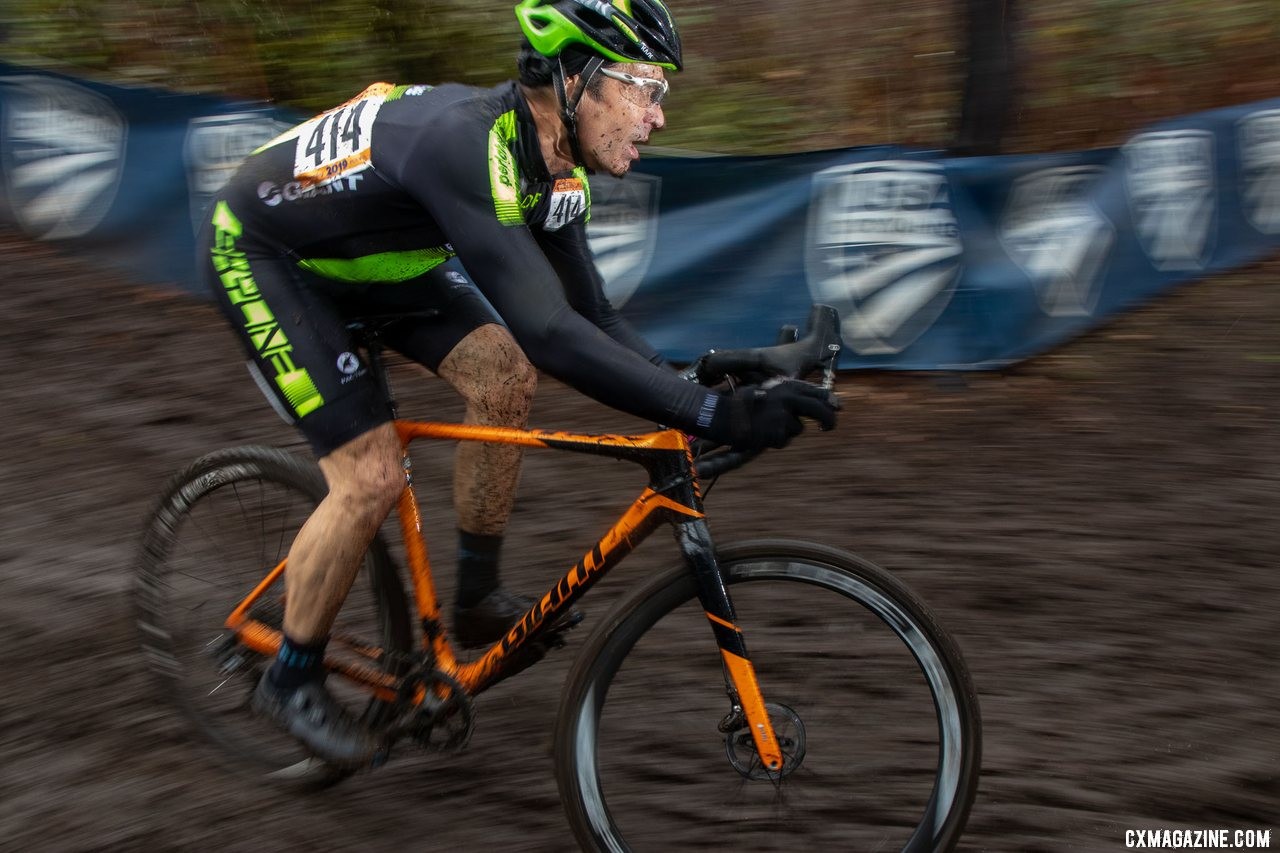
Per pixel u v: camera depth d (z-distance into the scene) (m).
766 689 2.19
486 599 2.26
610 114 1.87
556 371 1.77
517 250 1.79
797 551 1.93
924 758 2.11
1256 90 5.38
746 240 3.96
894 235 3.84
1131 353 3.97
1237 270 4.47
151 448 3.58
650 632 2.31
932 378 3.88
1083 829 2.06
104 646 2.68
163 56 5.08
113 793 2.24
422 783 2.27
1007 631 2.64
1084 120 5.31
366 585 2.27
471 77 5.04
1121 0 5.92
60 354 4.11
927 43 5.74
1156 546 2.94
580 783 1.95
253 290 2.02
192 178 4.46
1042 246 3.91
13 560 3.02
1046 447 3.46
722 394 1.76
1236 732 2.28
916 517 3.13
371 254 2.02
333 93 5.00
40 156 4.66
